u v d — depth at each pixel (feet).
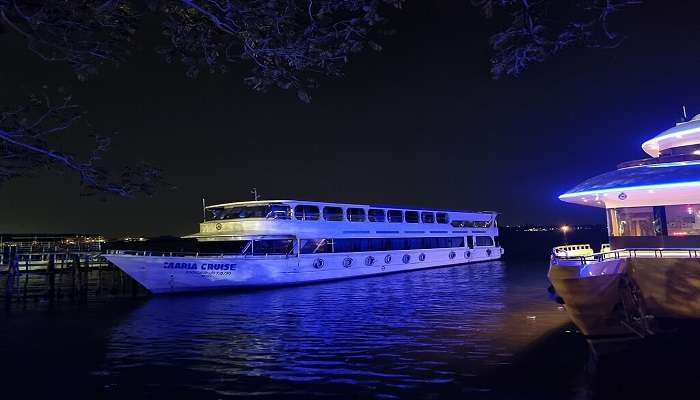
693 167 38.60
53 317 71.72
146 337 52.95
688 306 34.14
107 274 160.76
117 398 32.99
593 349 38.14
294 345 46.93
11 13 15.56
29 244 155.12
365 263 120.88
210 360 41.96
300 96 18.86
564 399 30.14
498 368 37.01
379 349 44.32
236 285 96.48
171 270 90.33
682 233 38.93
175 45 18.84
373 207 125.18
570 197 43.04
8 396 33.73
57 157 21.71
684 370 34.73
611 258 40.14
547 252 271.90
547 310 64.08
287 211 105.50
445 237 151.43
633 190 38.73
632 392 30.94
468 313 63.62
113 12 17.22
